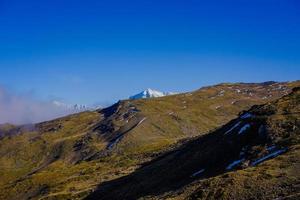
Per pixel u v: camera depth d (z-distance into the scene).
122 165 176.75
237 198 49.66
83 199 119.25
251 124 79.50
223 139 85.06
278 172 52.41
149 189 84.88
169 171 89.94
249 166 64.12
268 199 46.28
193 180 74.00
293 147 61.22
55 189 158.38
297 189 45.81
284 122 72.69
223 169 70.56
